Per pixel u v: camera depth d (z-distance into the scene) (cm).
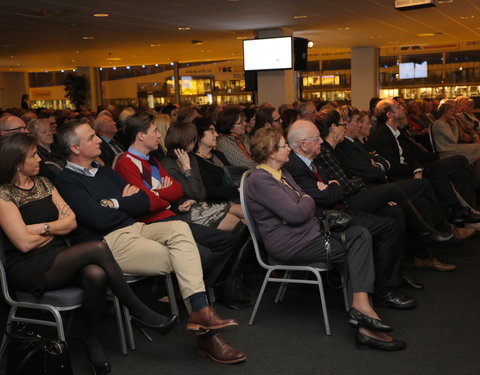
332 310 320
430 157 513
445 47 1554
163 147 464
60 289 244
